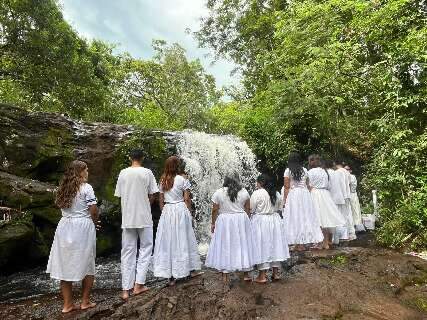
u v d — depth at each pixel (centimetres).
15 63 1552
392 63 950
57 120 909
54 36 1574
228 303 436
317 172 734
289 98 1149
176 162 532
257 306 439
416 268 617
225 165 1126
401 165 890
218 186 1091
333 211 725
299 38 1173
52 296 543
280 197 567
